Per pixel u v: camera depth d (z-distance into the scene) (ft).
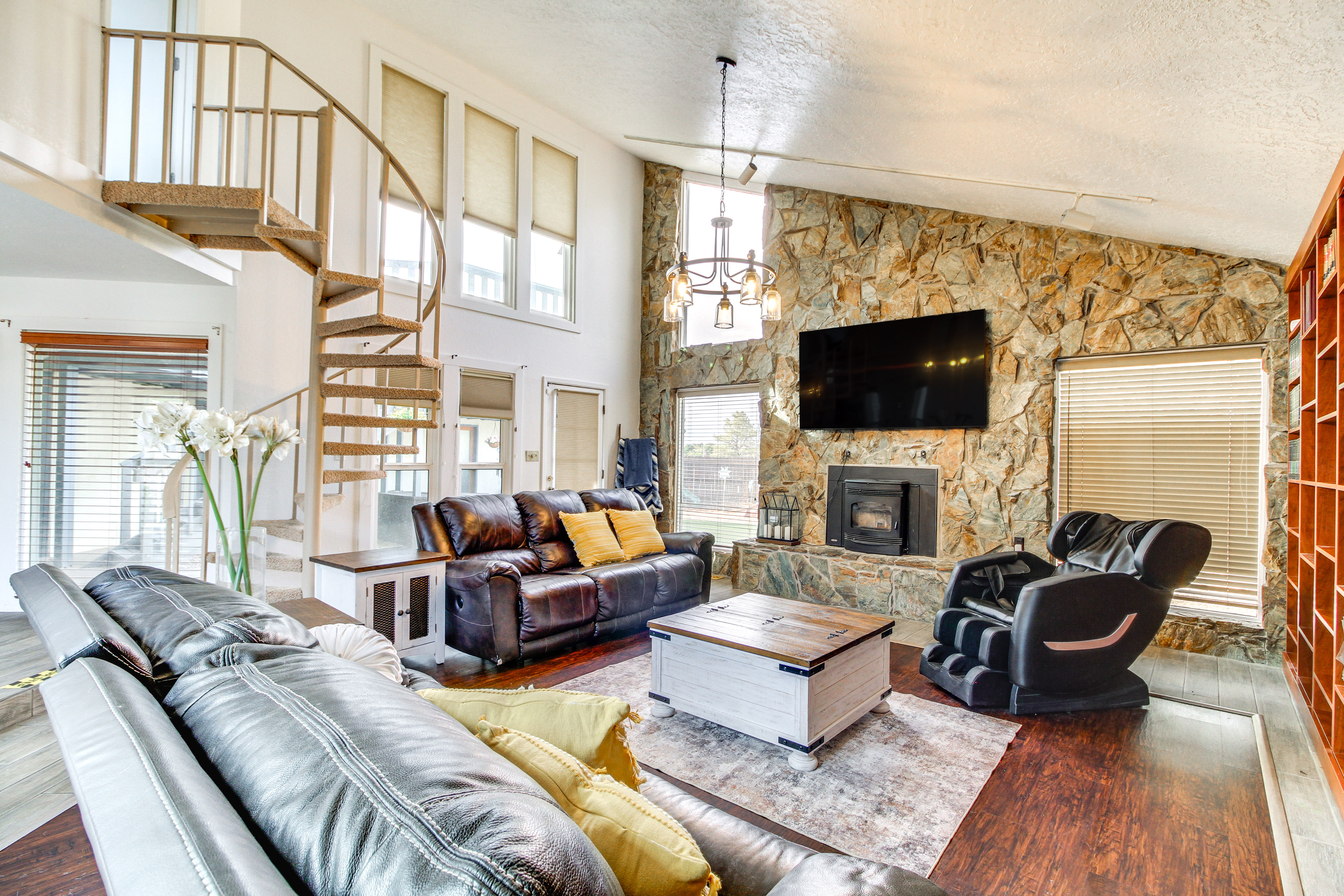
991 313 15.56
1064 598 9.34
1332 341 8.03
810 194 18.93
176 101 12.45
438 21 15.24
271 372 13.60
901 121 11.05
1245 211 10.12
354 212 14.96
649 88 14.69
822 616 10.14
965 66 8.39
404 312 15.90
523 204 18.90
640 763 8.09
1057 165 10.69
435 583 11.46
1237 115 7.43
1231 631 12.34
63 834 4.98
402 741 2.23
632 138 19.60
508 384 18.49
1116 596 9.54
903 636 14.08
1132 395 13.84
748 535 20.12
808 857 3.23
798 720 7.98
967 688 9.96
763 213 19.93
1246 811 7.04
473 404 17.57
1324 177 8.29
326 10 14.40
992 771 7.91
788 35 9.57
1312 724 8.75
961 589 11.54
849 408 17.57
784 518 18.44
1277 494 12.02
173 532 9.57
